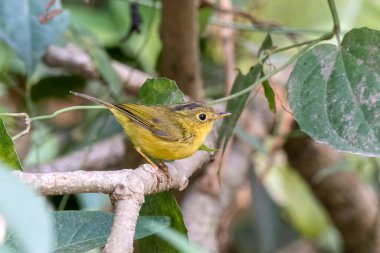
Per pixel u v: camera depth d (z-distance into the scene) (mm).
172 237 5355
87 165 11047
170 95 7641
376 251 13219
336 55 6691
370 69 6594
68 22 9719
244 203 14406
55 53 11789
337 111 6500
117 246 4883
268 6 13727
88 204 11047
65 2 13430
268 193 14055
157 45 13242
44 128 13070
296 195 14445
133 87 12195
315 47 6742
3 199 3193
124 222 5148
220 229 12516
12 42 9508
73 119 13562
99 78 11852
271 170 14391
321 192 13344
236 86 8078
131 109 8602
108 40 13203
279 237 14461
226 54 11750
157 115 8625
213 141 9289
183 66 10219
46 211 3350
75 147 12508
